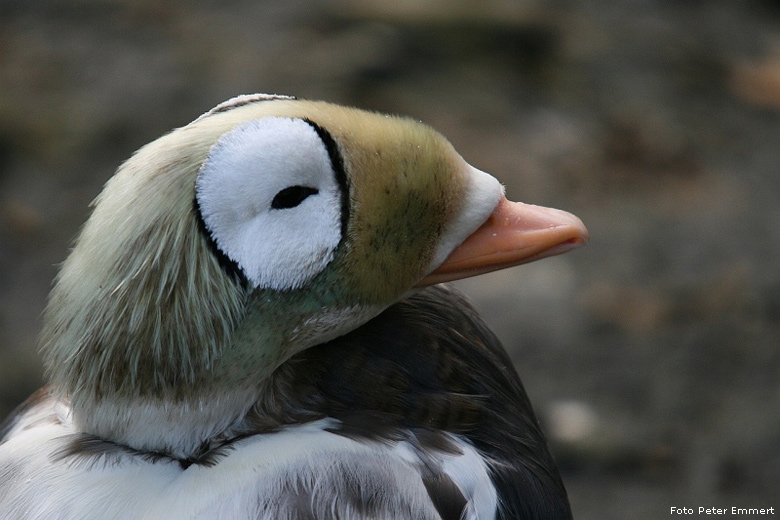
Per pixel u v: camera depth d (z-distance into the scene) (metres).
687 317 9.52
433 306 3.60
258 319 2.97
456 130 12.11
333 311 3.10
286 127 2.91
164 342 2.87
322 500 2.94
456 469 3.14
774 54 14.93
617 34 14.66
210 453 3.06
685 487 7.64
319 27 13.60
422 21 13.34
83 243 2.95
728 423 8.21
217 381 2.99
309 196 2.96
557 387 8.64
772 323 9.41
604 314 9.54
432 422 3.28
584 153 12.05
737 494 7.53
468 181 3.32
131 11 14.28
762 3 16.52
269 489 2.95
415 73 12.91
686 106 13.30
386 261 3.14
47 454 3.12
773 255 10.42
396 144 3.12
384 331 3.40
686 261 10.33
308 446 3.06
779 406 8.36
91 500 2.93
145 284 2.84
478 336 3.69
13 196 10.99
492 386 3.53
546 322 9.41
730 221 11.02
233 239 2.88
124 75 12.83
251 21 13.97
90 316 2.88
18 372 8.46
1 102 12.10
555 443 8.01
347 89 12.51
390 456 3.09
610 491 7.63
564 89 13.14
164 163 2.86
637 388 8.62
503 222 3.39
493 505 3.17
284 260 2.93
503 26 13.41
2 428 3.78
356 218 3.05
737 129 12.95
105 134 11.81
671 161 12.14
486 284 9.87
